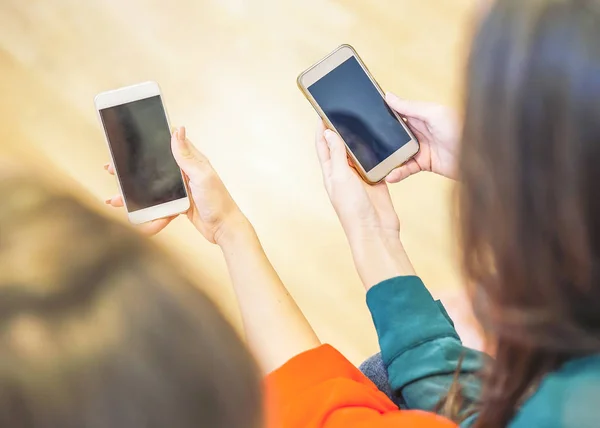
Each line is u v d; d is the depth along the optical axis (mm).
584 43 298
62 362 205
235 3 1208
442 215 1072
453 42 1157
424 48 1163
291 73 1169
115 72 1197
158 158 818
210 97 1167
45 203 225
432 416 514
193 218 833
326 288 1057
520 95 320
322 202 1100
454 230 428
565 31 303
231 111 1156
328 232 1083
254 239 787
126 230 234
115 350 211
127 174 814
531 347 408
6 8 1239
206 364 225
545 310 376
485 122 345
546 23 309
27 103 1190
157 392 214
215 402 227
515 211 348
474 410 563
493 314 414
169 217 825
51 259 215
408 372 622
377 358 768
